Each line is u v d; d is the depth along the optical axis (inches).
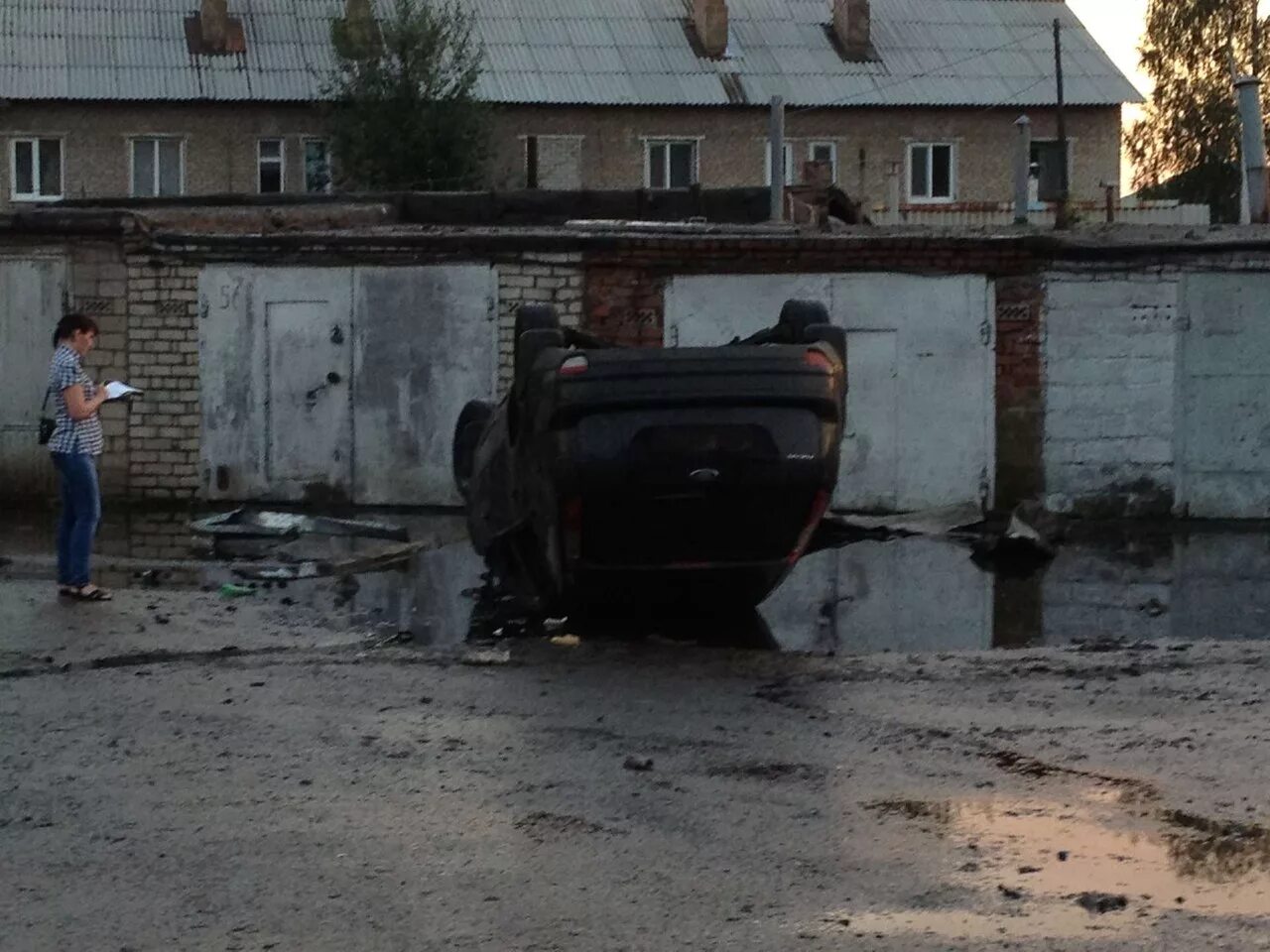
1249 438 634.2
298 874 204.5
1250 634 394.6
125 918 189.6
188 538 548.4
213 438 654.5
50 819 227.0
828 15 1942.7
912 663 342.3
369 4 1723.7
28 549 514.3
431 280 645.9
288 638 366.3
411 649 353.4
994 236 629.6
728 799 238.5
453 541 558.3
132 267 648.4
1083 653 355.3
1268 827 227.5
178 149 1722.4
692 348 360.8
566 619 404.8
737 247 633.0
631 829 223.6
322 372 651.5
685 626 402.9
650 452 356.8
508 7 1850.4
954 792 243.4
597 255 636.7
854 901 196.1
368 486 652.1
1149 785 248.2
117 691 307.0
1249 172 811.4
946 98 1849.2
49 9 1749.5
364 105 1683.1
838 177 1843.0
